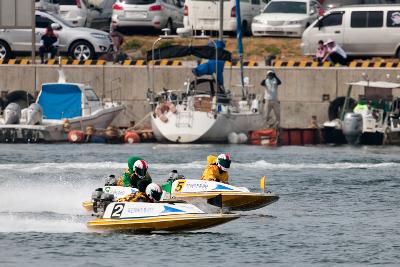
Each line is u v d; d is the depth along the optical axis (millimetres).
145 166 88812
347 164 134625
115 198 88938
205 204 88875
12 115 162125
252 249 80562
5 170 126000
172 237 84250
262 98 171750
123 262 75688
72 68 176375
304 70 173375
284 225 91062
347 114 162875
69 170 126500
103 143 162375
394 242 84000
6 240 82750
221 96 159875
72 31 180250
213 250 79938
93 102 166375
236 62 176875
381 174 125312
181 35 159875
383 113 164000
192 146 156250
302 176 123062
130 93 176375
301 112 173375
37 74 176750
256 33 187500
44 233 85500
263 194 96125
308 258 77938
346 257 78375
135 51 189375
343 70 172625
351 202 104500
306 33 177625
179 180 96938
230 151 149250
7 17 177500
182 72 175250
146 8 190750
